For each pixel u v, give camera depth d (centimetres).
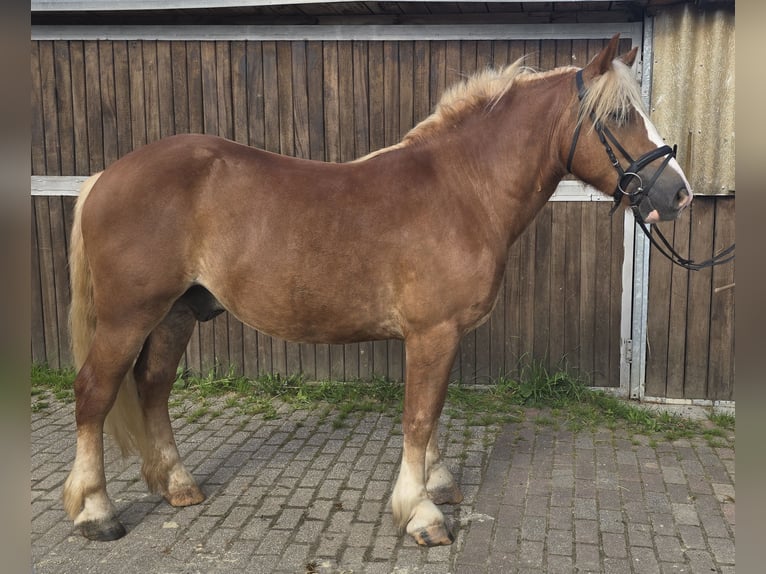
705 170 378
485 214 248
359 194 245
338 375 444
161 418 282
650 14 375
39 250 457
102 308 247
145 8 391
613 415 389
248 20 416
